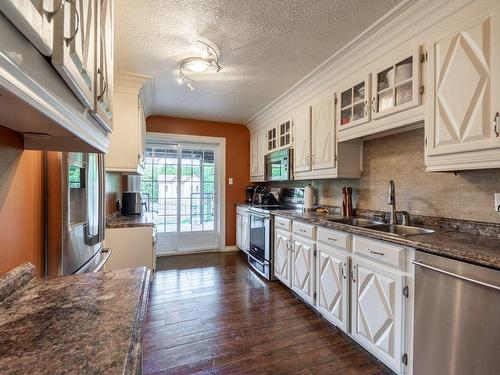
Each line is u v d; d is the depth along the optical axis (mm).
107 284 864
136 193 3314
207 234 4648
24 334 567
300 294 2498
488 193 1572
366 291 1721
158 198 4348
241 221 4266
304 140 2902
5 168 916
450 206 1781
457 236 1547
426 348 1330
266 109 3725
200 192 4609
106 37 933
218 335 1967
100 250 1728
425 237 1504
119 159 2602
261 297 2646
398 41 1744
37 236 1131
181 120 4285
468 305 1151
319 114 2658
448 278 1233
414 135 2043
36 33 424
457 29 1382
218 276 3277
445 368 1243
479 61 1278
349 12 1675
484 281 1094
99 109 833
